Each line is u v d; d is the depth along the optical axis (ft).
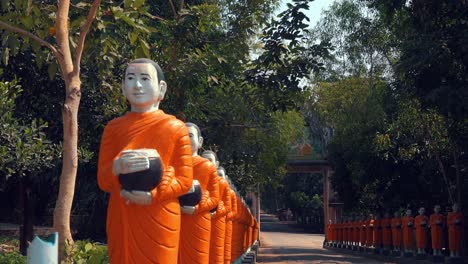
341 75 102.68
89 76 46.62
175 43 54.13
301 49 59.67
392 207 97.91
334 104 102.94
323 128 138.82
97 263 29.71
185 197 24.84
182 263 26.86
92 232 83.76
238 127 74.59
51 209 90.27
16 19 33.45
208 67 56.24
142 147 19.38
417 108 73.56
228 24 66.95
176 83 54.13
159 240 19.01
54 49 31.45
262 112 73.97
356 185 105.60
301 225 235.81
